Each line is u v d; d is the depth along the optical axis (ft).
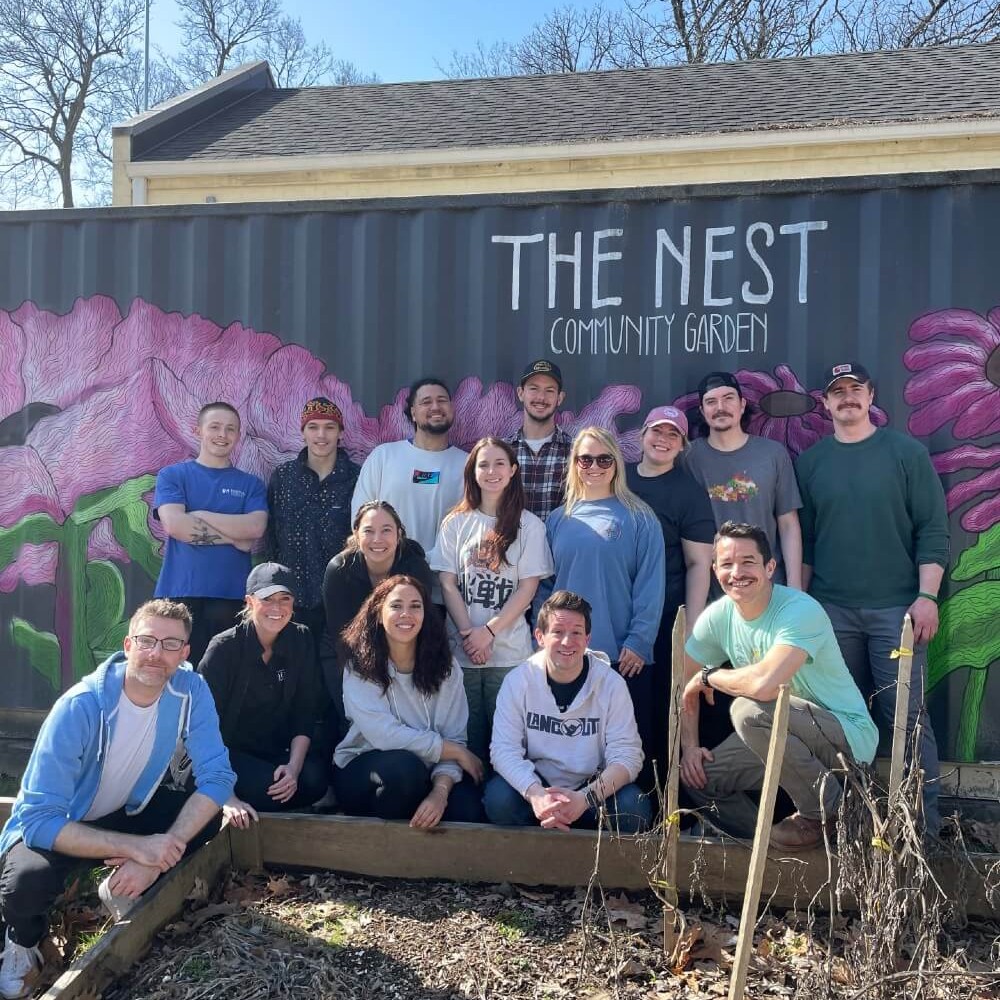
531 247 14.61
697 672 11.68
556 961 9.21
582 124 29.81
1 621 16.31
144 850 9.35
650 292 14.26
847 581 13.03
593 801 10.78
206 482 14.61
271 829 11.25
